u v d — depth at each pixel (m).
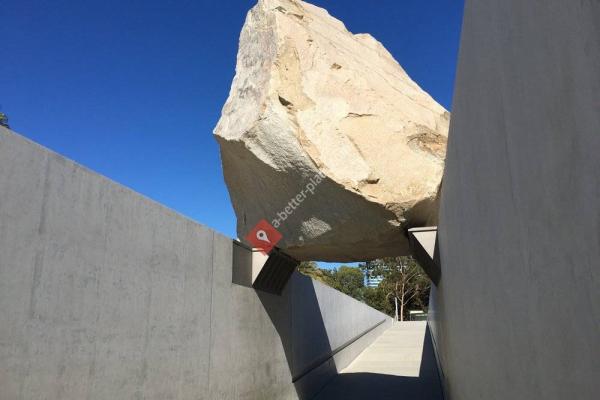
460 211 4.10
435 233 7.00
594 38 1.24
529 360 2.13
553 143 1.61
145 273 5.53
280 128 6.55
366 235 7.22
